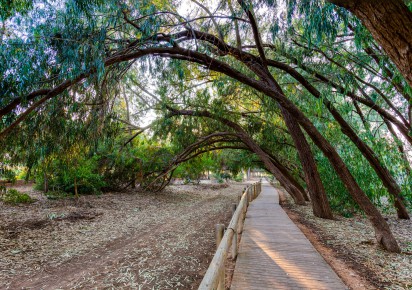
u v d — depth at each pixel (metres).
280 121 10.96
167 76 6.51
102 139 6.38
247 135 10.74
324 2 4.03
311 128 5.43
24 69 3.69
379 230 4.89
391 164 7.70
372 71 5.88
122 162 13.11
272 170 11.01
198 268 4.18
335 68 6.01
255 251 4.05
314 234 5.79
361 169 7.89
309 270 3.26
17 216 7.45
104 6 4.16
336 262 4.04
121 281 3.66
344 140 8.12
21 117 4.12
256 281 2.94
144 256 4.75
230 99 9.47
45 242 5.53
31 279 3.78
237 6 5.77
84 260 4.60
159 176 14.27
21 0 3.73
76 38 3.76
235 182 33.03
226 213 9.90
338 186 8.52
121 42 4.41
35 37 3.78
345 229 6.41
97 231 6.64
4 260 4.42
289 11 4.41
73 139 5.74
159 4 5.30
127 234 6.49
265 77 6.69
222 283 2.34
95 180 13.29
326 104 6.09
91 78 4.12
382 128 8.74
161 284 3.57
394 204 8.81
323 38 5.06
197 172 19.98
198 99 9.55
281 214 7.57
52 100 4.77
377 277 3.46
